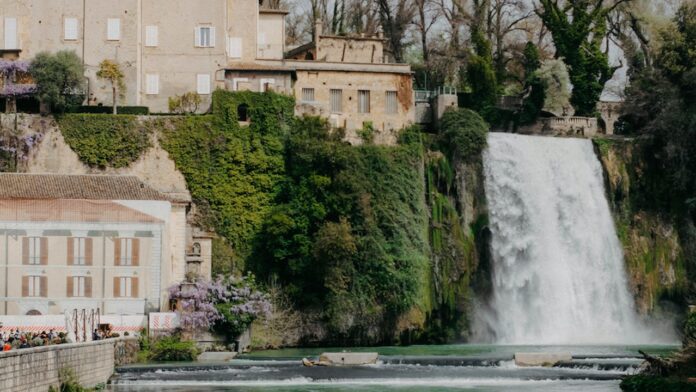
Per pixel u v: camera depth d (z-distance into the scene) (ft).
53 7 394.11
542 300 402.31
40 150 373.81
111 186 341.82
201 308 321.11
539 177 412.36
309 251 356.59
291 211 361.10
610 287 411.54
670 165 428.56
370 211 366.43
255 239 369.50
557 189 414.21
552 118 442.50
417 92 435.53
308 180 364.99
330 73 406.00
